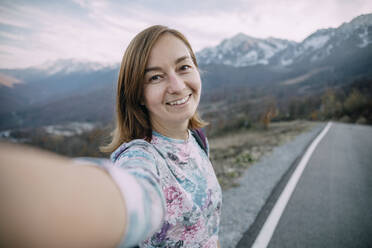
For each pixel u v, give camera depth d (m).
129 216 0.34
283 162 5.25
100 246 0.28
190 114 0.90
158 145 0.89
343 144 8.16
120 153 0.76
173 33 0.87
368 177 4.29
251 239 2.28
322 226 2.56
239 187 3.62
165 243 0.79
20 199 0.20
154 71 0.81
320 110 35.22
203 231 0.87
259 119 35.78
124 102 0.94
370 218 2.77
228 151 8.41
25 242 0.19
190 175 0.90
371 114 23.95
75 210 0.25
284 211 2.82
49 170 0.24
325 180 4.03
